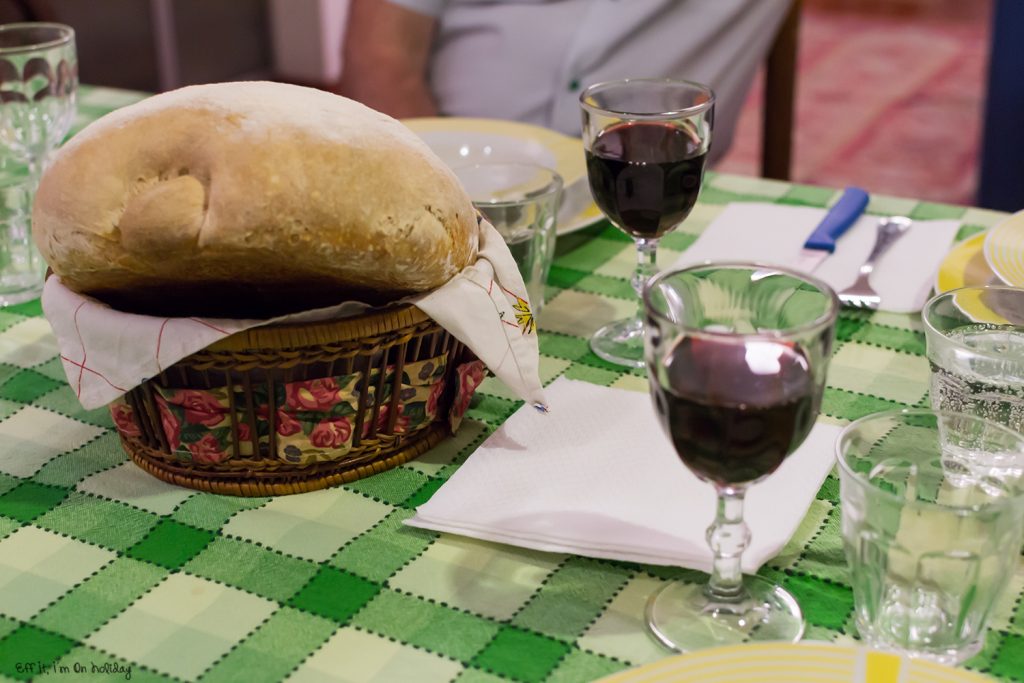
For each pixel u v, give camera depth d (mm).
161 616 655
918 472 663
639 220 915
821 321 560
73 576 691
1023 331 796
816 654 553
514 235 930
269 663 616
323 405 731
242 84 728
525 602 663
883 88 4539
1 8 2168
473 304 745
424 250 707
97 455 825
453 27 2131
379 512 749
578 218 1141
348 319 693
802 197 1259
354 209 674
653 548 674
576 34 2043
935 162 3764
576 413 833
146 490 778
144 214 674
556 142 1246
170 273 710
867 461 646
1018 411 752
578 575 686
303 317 684
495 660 615
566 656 618
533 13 2070
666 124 889
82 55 2422
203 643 633
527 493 741
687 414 571
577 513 714
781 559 697
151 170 697
